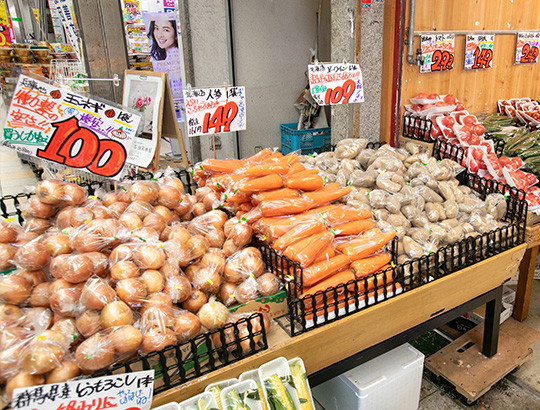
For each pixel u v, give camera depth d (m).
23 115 2.08
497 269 2.27
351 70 2.82
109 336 1.26
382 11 3.08
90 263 1.41
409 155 2.77
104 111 2.21
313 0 4.68
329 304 1.69
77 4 2.85
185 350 1.42
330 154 2.81
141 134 2.73
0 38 5.03
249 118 4.74
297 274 1.73
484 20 3.63
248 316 1.58
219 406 1.31
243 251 1.77
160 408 1.29
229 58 4.36
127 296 1.38
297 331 1.63
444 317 2.14
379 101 3.34
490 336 2.56
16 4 5.98
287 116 4.98
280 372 1.45
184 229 1.77
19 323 1.30
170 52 4.47
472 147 2.88
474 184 2.80
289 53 4.75
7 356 1.17
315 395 2.30
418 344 3.01
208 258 1.71
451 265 2.05
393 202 2.19
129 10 7.08
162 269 1.53
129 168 2.92
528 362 2.83
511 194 2.45
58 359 1.19
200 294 1.59
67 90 2.14
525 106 3.95
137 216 1.73
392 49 3.17
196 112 2.60
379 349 1.91
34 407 1.13
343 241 1.94
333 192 2.07
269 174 1.99
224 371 1.43
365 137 3.37
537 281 3.76
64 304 1.32
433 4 3.23
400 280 1.85
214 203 2.09
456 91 3.70
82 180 2.47
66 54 5.19
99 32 2.97
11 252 1.49
